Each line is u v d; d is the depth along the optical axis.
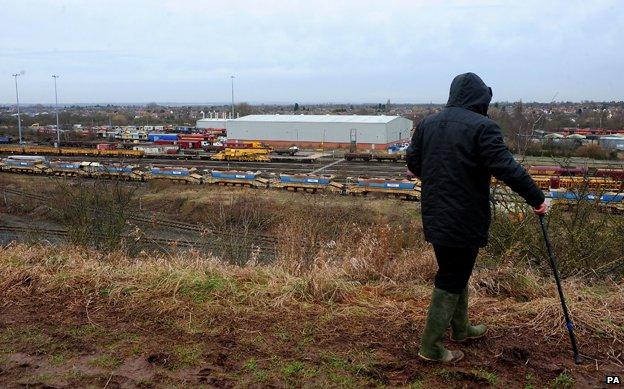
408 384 3.07
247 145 59.41
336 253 6.56
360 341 3.62
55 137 75.94
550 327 3.81
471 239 3.00
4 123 111.44
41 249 6.32
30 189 31.89
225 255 8.32
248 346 3.55
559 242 6.41
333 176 35.41
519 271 5.23
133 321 4.00
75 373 3.18
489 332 3.76
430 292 4.82
